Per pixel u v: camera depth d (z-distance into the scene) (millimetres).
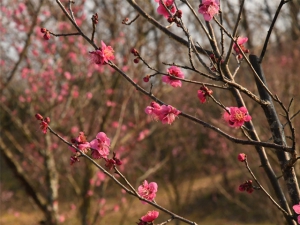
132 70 6219
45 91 6738
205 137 10883
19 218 10375
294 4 6703
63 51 6801
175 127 9273
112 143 5969
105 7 6750
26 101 6477
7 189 12195
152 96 2119
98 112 6363
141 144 8805
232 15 5262
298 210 1915
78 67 6797
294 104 6066
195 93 8156
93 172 5922
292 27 7059
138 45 6199
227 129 6441
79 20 6574
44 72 6652
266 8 6480
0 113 6137
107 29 6805
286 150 1956
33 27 5570
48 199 5969
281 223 5602
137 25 6312
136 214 10492
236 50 2453
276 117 2211
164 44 6812
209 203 14086
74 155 1984
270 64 6914
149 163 9922
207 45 6004
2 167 13492
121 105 6645
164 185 10539
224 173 12680
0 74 6254
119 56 6785
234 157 7320
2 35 6598
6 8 6492
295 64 6789
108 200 10164
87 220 5867
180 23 2041
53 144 6629
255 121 5789
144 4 6223
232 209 13266
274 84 6422
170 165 10367
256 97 2125
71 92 6328
